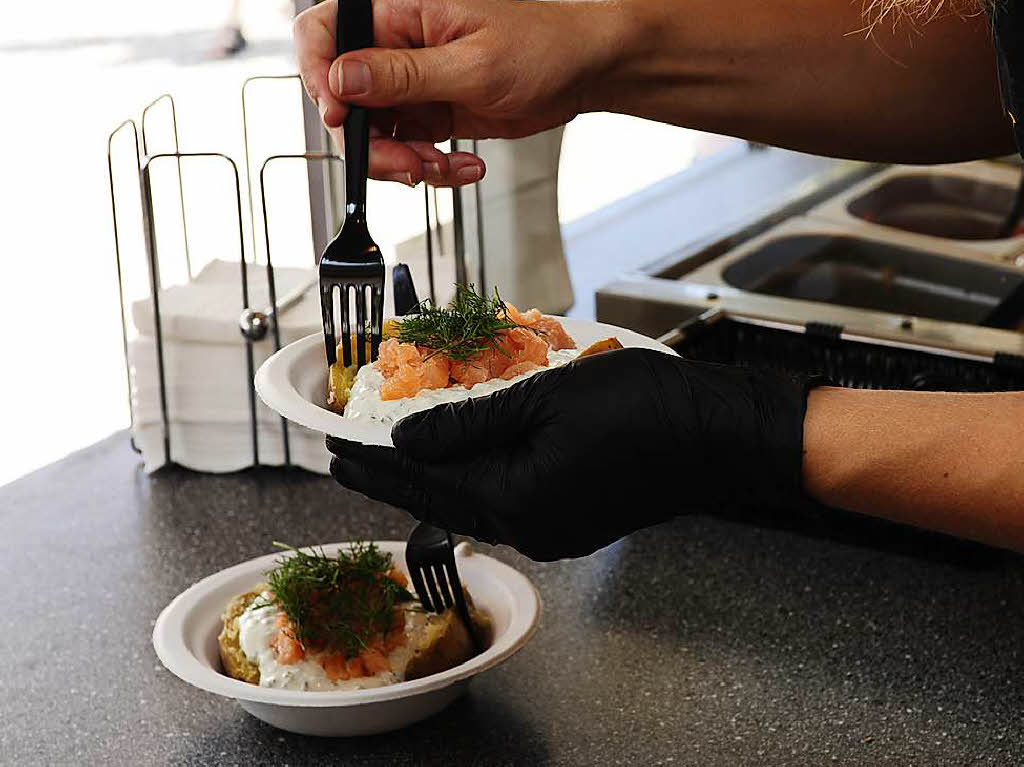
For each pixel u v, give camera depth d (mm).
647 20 716
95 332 2158
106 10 5117
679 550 943
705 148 2957
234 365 1052
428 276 1084
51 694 786
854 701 760
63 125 3715
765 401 544
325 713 680
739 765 702
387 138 737
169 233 2250
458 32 668
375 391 583
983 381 964
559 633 838
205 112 3449
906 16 741
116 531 1006
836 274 1359
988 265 1322
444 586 729
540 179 1338
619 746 721
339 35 663
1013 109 545
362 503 1044
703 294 1136
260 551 972
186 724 752
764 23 740
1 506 1053
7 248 2691
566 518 562
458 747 722
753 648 817
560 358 630
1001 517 521
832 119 767
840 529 939
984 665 794
